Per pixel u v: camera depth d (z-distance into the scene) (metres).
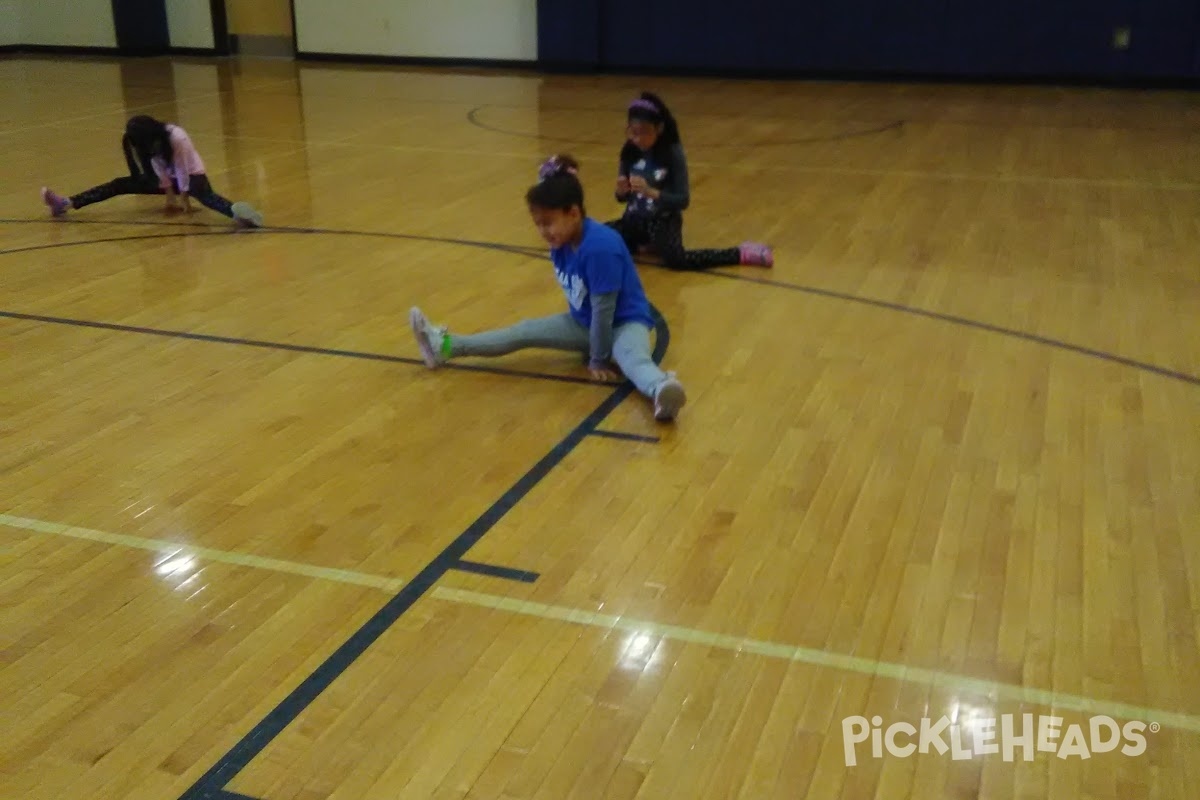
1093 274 4.65
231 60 12.55
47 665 2.16
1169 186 6.29
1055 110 8.98
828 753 1.92
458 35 11.90
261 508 2.75
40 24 12.88
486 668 2.14
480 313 4.16
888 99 9.66
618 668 2.14
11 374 3.59
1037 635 2.24
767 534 2.61
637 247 4.98
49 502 2.78
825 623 2.28
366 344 3.85
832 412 3.29
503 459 3.00
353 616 2.31
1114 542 2.58
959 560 2.50
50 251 5.00
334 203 5.92
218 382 3.52
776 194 6.17
